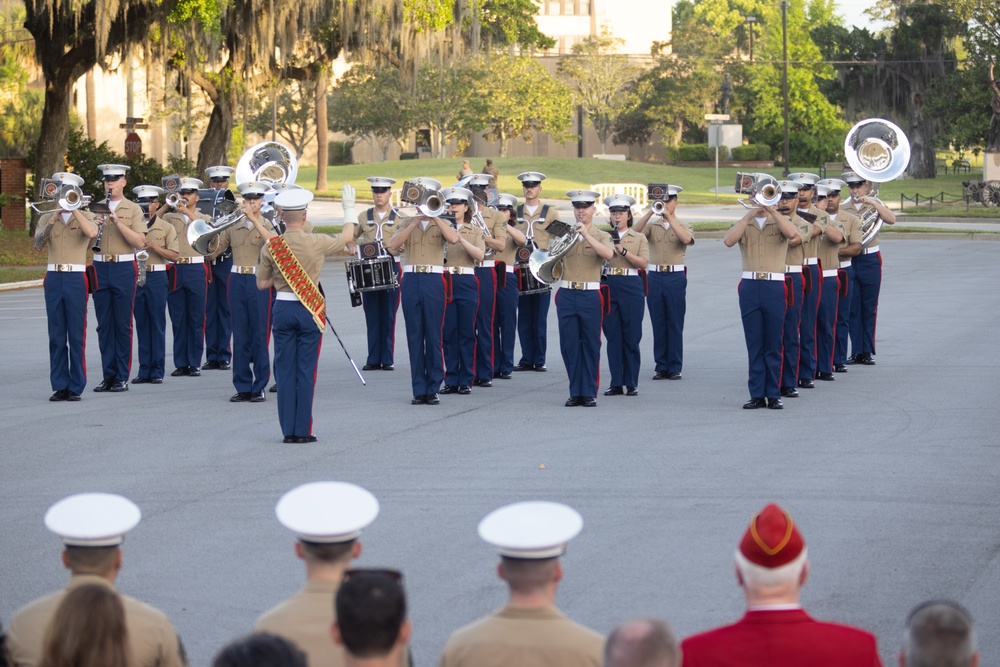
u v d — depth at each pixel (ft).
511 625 17.94
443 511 38.86
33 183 165.37
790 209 55.42
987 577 32.07
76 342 59.21
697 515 38.11
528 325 69.51
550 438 49.88
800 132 392.06
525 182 67.46
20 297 106.52
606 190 218.79
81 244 59.06
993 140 263.29
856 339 68.74
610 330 60.49
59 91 147.23
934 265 121.70
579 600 30.76
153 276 65.05
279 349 49.34
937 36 313.12
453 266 61.46
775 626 18.07
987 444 47.32
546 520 18.22
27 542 36.11
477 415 55.26
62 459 46.44
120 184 61.31
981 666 26.40
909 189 292.20
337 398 59.88
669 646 14.75
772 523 18.24
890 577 32.17
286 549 35.32
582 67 383.65
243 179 69.56
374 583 16.20
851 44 325.42
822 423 52.31
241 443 49.34
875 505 39.01
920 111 313.12
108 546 19.80
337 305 96.07
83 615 16.71
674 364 65.26
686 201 247.50
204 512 39.09
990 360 67.72
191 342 68.90
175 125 305.73
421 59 155.84
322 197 262.06
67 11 132.67
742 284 56.03
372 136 384.68
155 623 19.65
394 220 68.39
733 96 397.19
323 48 181.16
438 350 58.39
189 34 135.95
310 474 43.96
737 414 54.85
